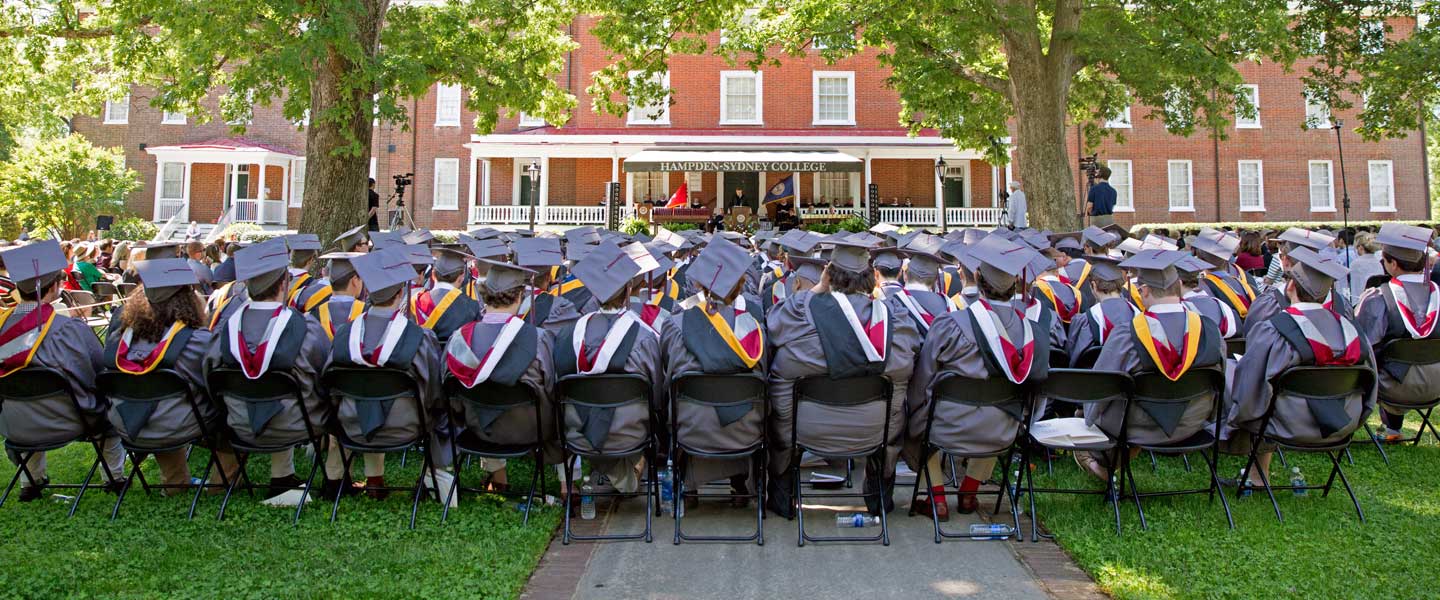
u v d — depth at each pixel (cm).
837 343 423
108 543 434
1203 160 2839
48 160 2419
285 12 978
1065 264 718
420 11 1331
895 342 441
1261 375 462
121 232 2486
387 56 1137
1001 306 438
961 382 435
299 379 469
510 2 1339
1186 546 426
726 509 505
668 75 2717
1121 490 486
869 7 1452
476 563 407
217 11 995
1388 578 385
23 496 504
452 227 2750
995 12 1453
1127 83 1582
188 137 2925
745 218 2316
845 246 440
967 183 2712
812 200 2648
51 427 464
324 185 1140
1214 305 588
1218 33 1570
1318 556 411
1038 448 558
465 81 1289
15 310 458
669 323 464
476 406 457
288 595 371
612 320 449
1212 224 2666
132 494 521
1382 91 1591
